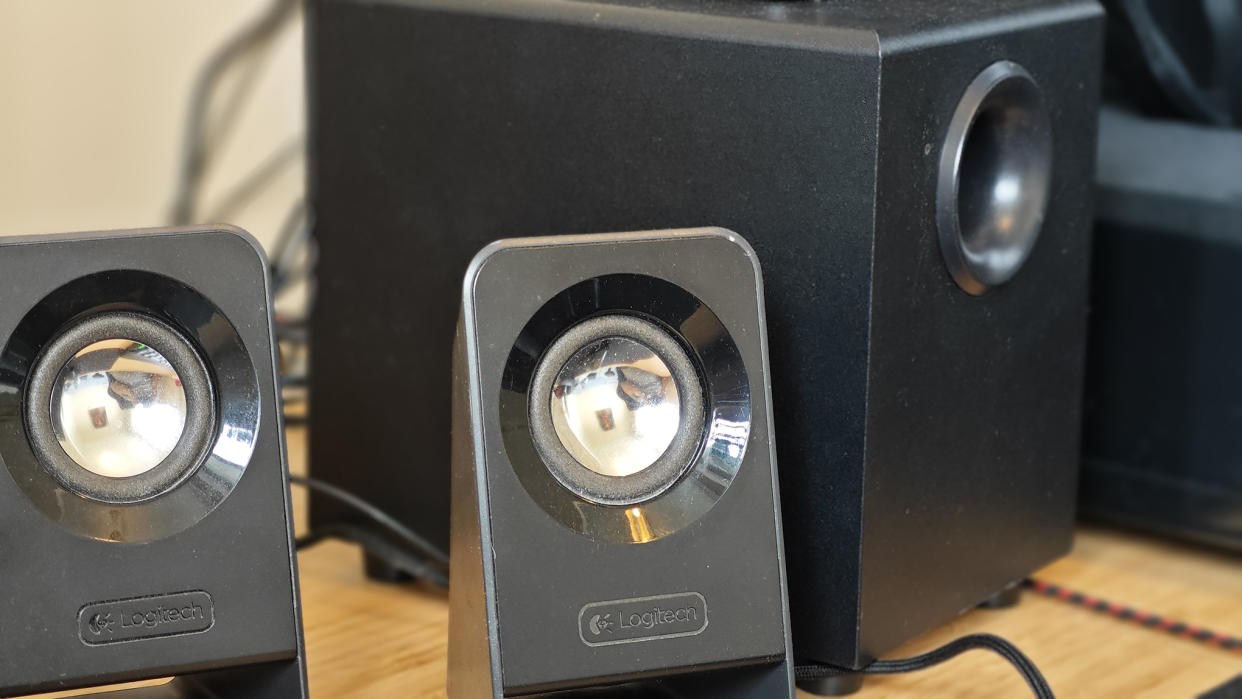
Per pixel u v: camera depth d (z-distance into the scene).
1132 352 0.88
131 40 1.31
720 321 0.61
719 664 0.60
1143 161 0.87
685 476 0.62
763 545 0.61
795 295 0.66
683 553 0.60
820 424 0.67
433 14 0.76
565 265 0.59
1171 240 0.85
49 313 0.56
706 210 0.69
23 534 0.55
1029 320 0.77
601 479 0.60
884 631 0.69
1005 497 0.77
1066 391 0.82
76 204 1.32
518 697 0.59
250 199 1.36
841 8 0.69
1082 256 0.81
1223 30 0.85
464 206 0.77
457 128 0.77
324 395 0.86
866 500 0.66
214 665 0.57
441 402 0.79
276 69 1.36
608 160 0.71
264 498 0.58
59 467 0.57
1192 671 0.73
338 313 0.84
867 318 0.64
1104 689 0.71
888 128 0.63
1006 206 0.75
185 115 1.35
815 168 0.65
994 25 0.70
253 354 0.59
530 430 0.59
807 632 0.68
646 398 0.62
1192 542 0.92
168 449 0.58
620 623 0.59
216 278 0.58
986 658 0.74
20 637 0.55
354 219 0.82
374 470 0.83
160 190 1.35
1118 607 0.80
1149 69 0.87
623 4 0.71
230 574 0.58
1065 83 0.76
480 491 0.57
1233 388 0.84
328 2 0.81
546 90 0.73
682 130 0.69
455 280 0.78
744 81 0.66
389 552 0.81
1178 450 0.87
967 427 0.73
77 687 0.56
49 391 0.57
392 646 0.74
